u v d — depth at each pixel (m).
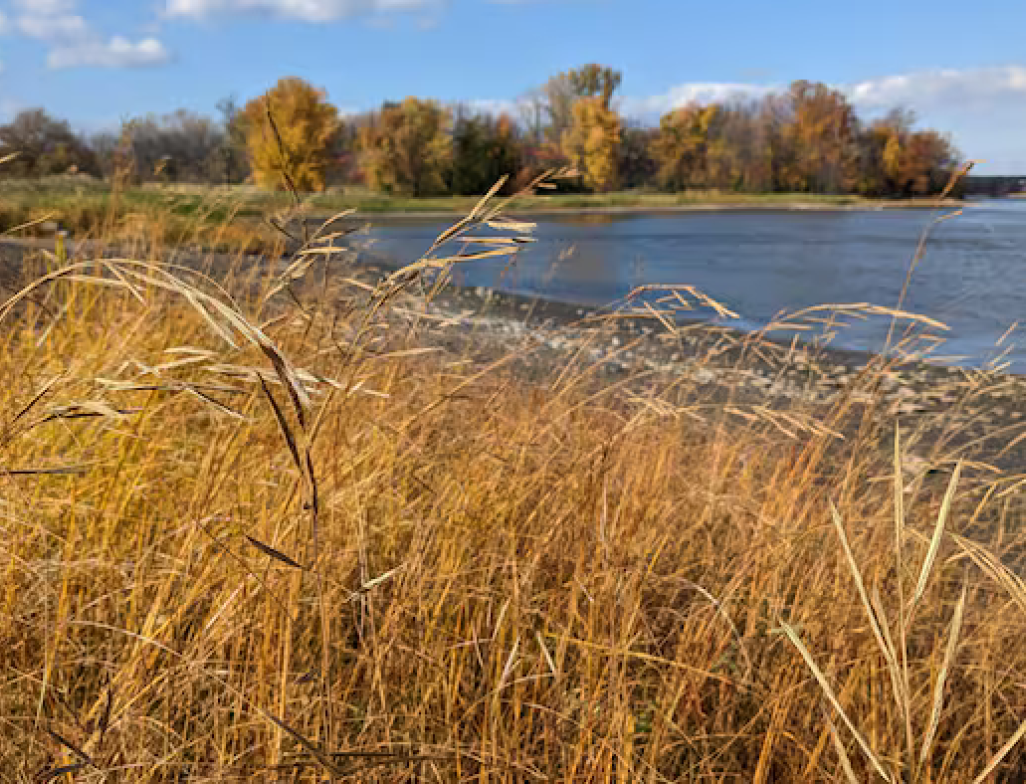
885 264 22.11
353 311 1.48
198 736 1.56
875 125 84.62
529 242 1.04
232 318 0.68
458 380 2.54
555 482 2.19
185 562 1.64
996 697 2.12
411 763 1.48
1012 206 64.94
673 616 2.11
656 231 38.00
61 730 1.48
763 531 2.24
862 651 1.84
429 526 1.90
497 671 1.73
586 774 1.55
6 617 1.59
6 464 1.76
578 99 88.94
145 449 2.13
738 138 86.38
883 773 0.94
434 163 72.38
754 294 16.06
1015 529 2.84
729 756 1.78
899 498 0.98
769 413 2.27
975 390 3.04
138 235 3.54
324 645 1.20
